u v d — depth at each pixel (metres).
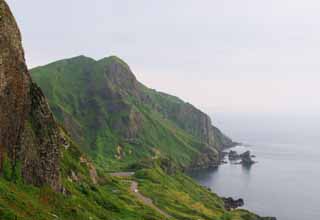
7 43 66.06
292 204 195.75
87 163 118.62
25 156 66.88
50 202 67.00
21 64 70.88
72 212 69.62
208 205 158.00
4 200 53.47
